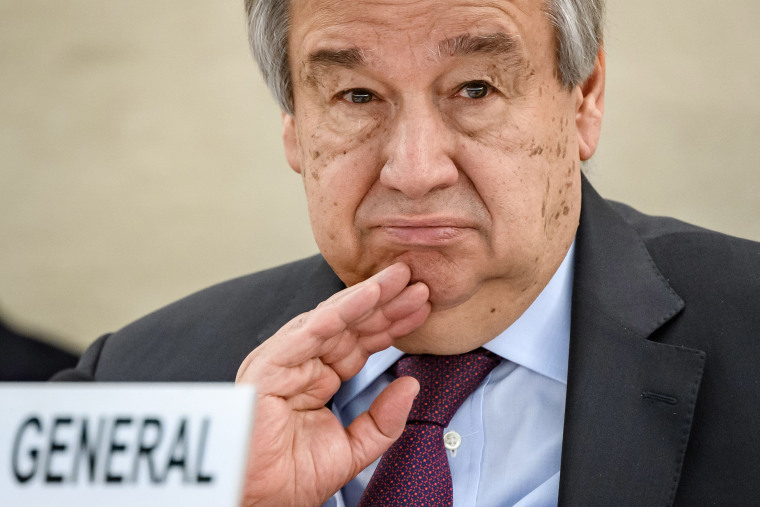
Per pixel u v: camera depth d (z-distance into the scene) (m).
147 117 9.40
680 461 2.65
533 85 2.54
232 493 1.63
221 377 3.41
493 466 2.93
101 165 9.29
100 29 9.60
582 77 2.75
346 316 2.58
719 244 3.08
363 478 3.01
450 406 2.89
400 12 2.38
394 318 2.65
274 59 2.79
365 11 2.40
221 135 9.28
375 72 2.44
